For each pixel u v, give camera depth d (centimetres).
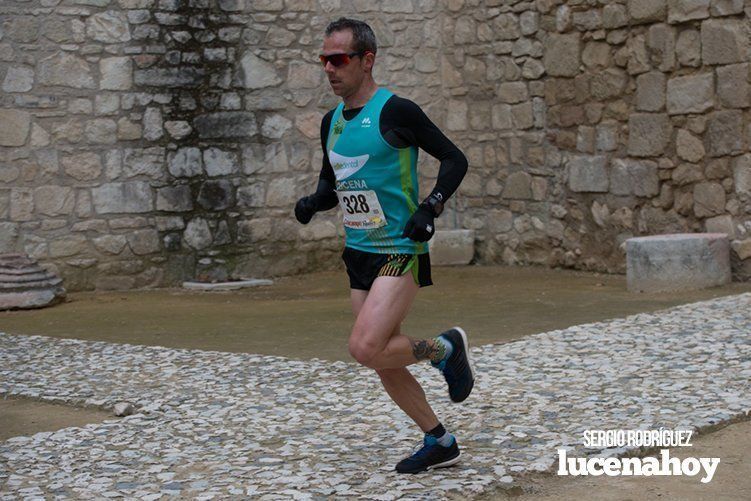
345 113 426
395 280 412
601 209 1229
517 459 450
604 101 1212
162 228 1265
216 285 1245
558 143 1278
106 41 1230
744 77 1054
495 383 611
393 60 1385
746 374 602
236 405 585
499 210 1364
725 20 1068
